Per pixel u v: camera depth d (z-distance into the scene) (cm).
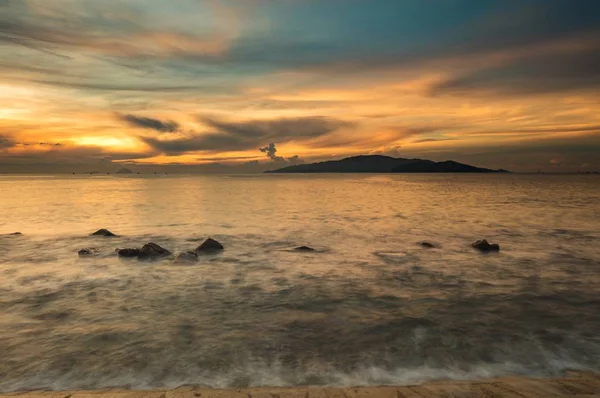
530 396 567
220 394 569
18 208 4022
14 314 997
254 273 1453
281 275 1424
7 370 696
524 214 3512
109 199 5362
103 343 816
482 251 1869
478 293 1191
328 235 2369
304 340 838
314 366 719
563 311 1026
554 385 614
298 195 6475
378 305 1078
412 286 1274
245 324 932
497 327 913
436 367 716
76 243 2067
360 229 2619
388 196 6188
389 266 1567
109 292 1200
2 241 2117
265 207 4247
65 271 1468
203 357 752
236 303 1096
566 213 3588
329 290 1228
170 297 1152
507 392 582
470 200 5266
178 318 972
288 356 759
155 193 6931
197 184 12212
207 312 1020
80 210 3844
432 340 839
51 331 881
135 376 677
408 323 939
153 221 3031
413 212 3719
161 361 733
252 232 2483
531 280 1347
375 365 723
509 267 1546
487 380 653
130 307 1058
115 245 2031
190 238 2256
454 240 2195
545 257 1739
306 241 2159
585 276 1405
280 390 585
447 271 1481
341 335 866
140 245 2036
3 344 809
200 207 4219
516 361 741
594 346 809
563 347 803
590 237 2298
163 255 1717
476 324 933
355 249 1930
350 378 675
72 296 1158
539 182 14450
